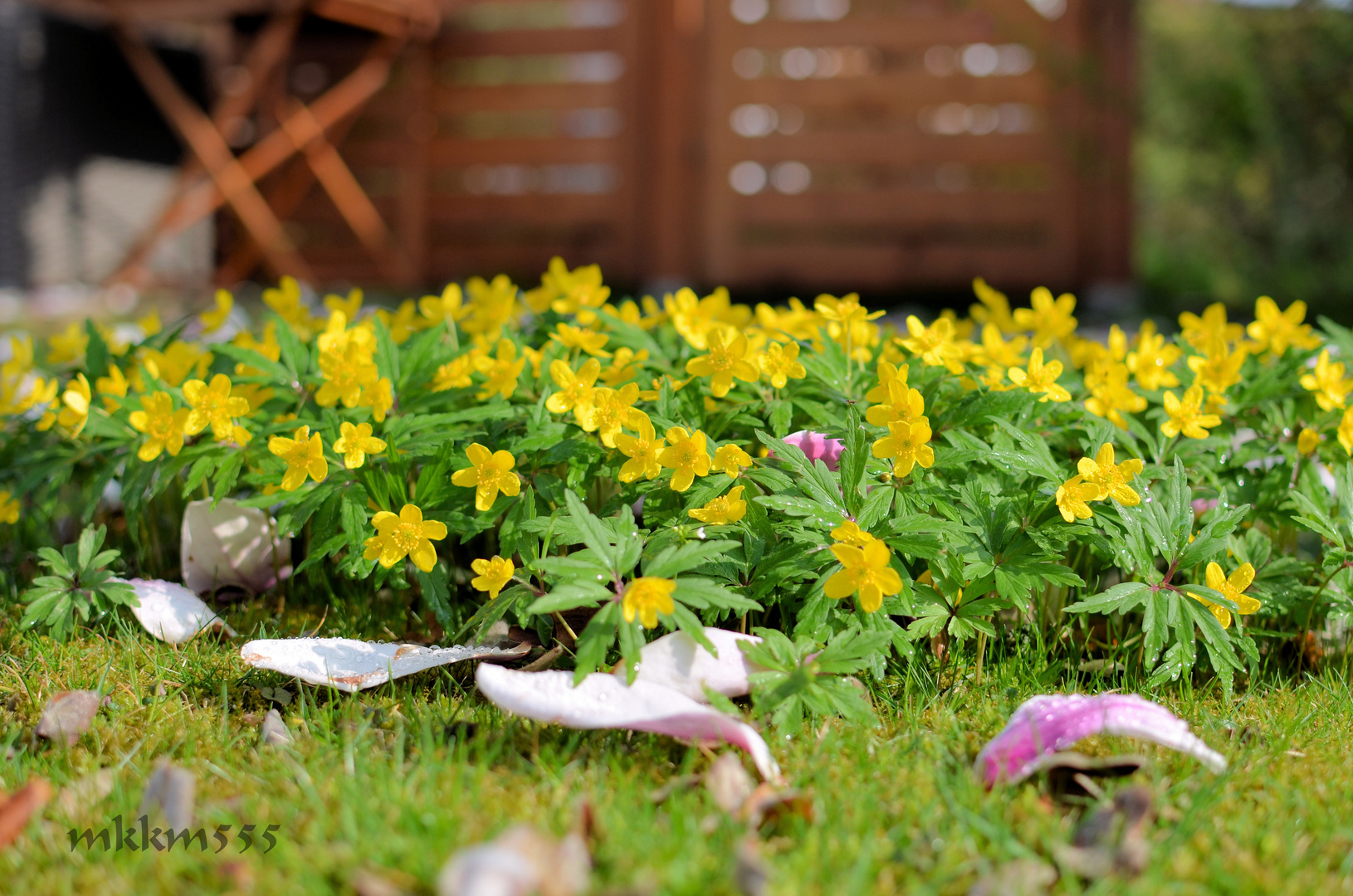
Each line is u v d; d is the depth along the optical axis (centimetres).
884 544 75
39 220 276
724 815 68
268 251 279
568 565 74
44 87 275
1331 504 85
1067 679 81
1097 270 262
